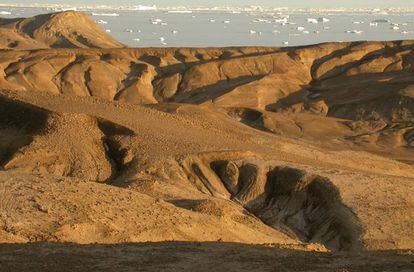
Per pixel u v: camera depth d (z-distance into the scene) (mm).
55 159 49844
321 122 97250
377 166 63219
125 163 50344
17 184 31891
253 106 113188
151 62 125625
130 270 21875
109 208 30672
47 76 114625
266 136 63625
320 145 88500
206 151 51219
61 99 56875
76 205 30094
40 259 22859
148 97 114938
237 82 120938
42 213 29078
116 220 29719
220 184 49250
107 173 49906
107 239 28172
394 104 108062
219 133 58844
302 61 127188
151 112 58500
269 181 48750
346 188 46094
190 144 52406
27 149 49844
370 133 94750
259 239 33969
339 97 114562
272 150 55438
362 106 109375
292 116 98312
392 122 99938
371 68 124625
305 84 122875
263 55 126312
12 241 26141
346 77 123688
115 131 53156
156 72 123125
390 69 124312
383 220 43062
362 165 62188
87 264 22422
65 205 30062
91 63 117500
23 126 53219
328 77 125312
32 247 24703
